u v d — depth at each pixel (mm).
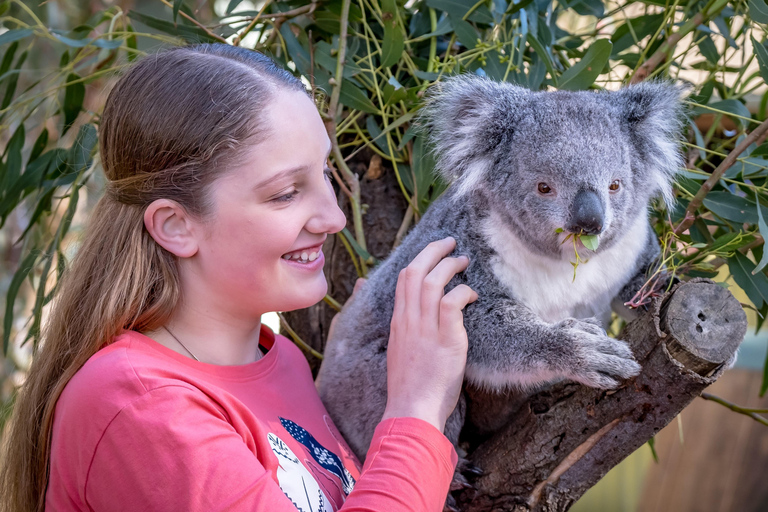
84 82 2795
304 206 1487
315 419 1746
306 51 2586
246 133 1401
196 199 1428
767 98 2410
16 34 2457
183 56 1492
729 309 1632
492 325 1953
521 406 2041
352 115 2635
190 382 1380
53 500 1354
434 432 1485
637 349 1669
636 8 3113
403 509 1340
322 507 1488
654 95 2014
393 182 2746
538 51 2285
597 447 1763
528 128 1941
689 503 5469
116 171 1498
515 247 2012
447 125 2111
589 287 2078
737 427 5336
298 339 2617
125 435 1269
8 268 4629
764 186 2184
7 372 3623
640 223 2113
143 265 1489
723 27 2492
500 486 1883
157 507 1241
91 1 4883
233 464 1271
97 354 1409
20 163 2760
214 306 1540
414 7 2688
